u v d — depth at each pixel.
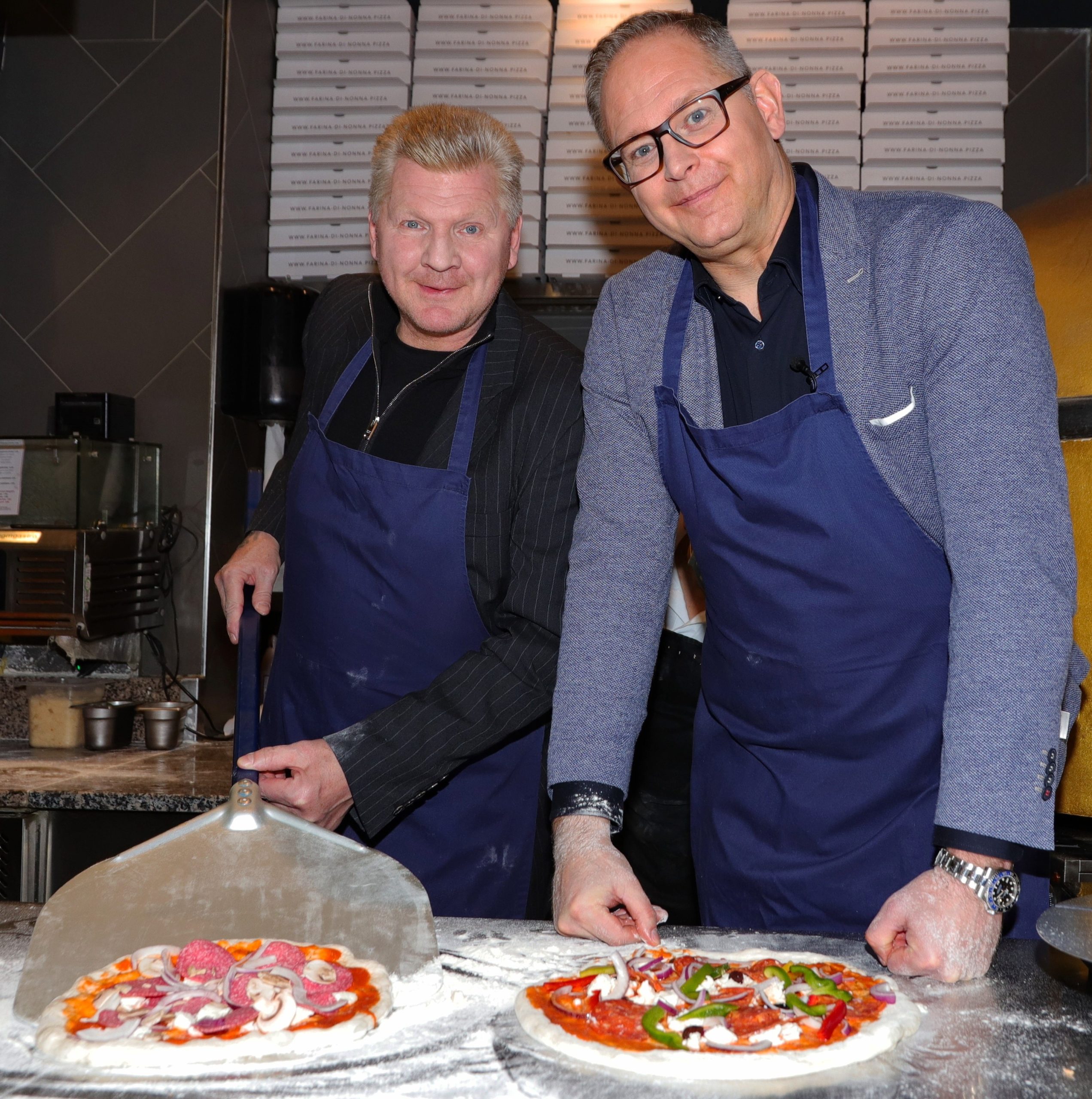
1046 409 1.07
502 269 1.59
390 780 1.48
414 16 2.78
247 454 2.83
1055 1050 0.84
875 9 2.52
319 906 1.07
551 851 1.72
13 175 2.73
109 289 2.70
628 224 2.56
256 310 2.65
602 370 1.40
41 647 2.71
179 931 1.03
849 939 1.11
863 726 1.25
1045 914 1.04
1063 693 1.02
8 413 2.72
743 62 1.22
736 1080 0.80
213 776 2.24
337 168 2.73
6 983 0.97
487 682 1.53
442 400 1.65
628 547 1.36
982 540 1.04
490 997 0.96
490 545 1.60
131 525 2.61
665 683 1.99
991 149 2.53
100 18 2.71
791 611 1.25
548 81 2.62
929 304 1.13
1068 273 1.90
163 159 2.68
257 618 1.43
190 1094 0.78
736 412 1.29
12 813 2.11
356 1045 0.86
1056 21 2.76
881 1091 0.78
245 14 2.69
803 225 1.24
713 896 1.39
